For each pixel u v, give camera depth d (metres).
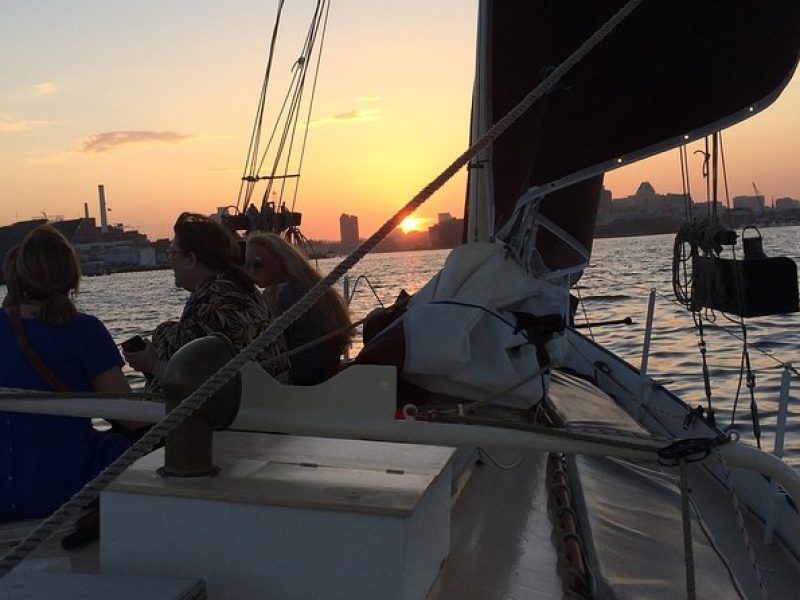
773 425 7.62
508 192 3.82
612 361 6.10
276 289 3.55
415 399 2.99
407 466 1.74
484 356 2.99
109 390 2.54
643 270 40.34
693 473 3.58
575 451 1.51
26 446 2.38
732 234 3.49
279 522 1.50
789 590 2.51
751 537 2.89
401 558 1.47
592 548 2.23
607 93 3.68
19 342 2.45
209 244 2.98
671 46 3.53
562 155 3.80
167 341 2.95
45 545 2.02
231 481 1.58
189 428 1.58
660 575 2.23
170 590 1.38
